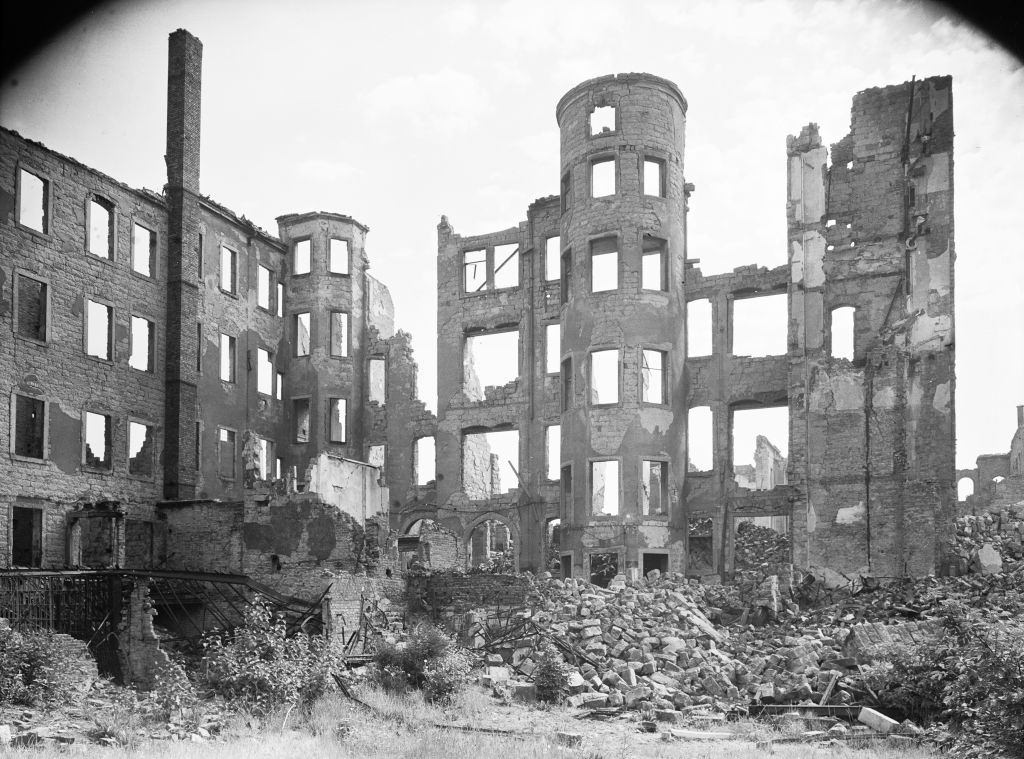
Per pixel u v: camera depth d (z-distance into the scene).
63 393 38.44
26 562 37.56
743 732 24.30
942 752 21.53
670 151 47.91
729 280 48.31
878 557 42.94
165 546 39.66
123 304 41.59
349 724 23.61
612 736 23.58
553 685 28.30
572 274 47.94
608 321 46.34
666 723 25.42
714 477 47.00
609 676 29.08
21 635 25.30
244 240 49.97
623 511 44.81
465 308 53.62
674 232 47.66
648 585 37.91
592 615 33.34
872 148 45.72
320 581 36.25
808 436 44.91
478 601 37.38
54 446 37.81
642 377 46.12
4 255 36.59
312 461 39.09
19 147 37.38
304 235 53.78
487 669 30.28
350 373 53.72
